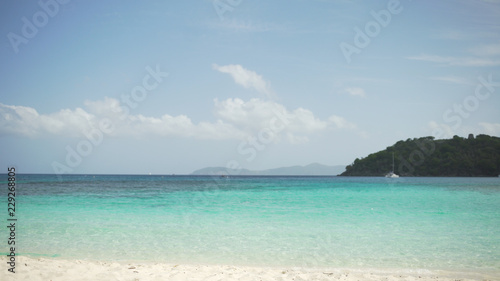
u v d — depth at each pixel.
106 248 11.50
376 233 13.90
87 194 32.25
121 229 14.60
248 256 10.64
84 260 9.99
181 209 21.25
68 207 21.75
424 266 9.61
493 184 59.03
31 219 17.03
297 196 31.83
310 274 8.51
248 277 8.09
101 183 59.47
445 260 10.15
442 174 109.62
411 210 21.05
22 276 7.63
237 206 22.97
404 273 8.99
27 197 28.47
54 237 13.03
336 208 21.97
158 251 11.18
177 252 11.09
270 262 10.02
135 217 17.88
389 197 30.72
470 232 14.01
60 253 10.84
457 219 17.39
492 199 28.52
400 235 13.53
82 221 16.53
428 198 29.89
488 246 11.78
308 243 12.28
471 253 10.87
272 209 21.42
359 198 29.62
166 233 13.87
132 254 10.79
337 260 10.21
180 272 8.45
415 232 14.12
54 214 18.75
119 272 8.23
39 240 12.53
